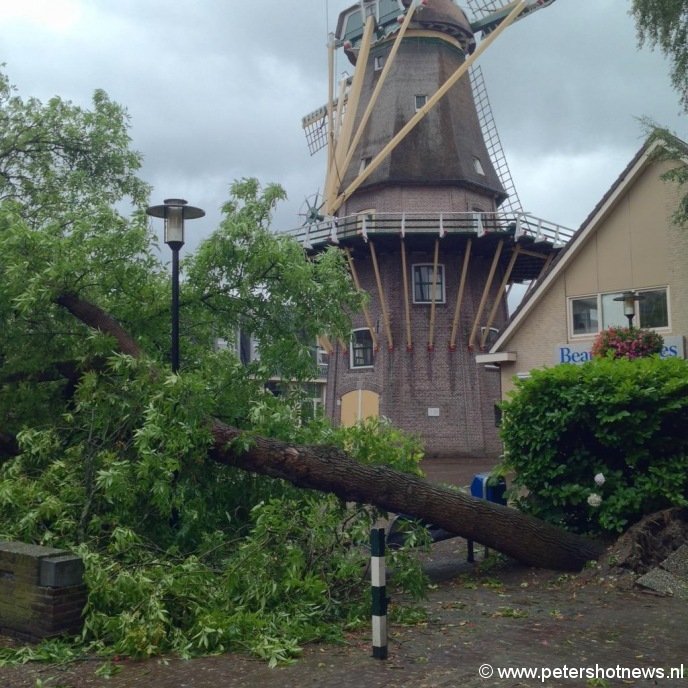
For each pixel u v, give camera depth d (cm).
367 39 3064
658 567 777
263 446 747
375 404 2966
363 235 2808
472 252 2945
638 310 1889
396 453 810
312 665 521
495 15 3312
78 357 822
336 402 3084
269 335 920
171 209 820
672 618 639
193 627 564
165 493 679
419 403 2917
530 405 940
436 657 534
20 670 521
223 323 941
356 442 805
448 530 809
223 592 610
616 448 906
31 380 868
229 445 736
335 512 729
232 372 866
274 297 898
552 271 2003
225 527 777
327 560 680
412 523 756
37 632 573
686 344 1802
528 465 938
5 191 1266
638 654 539
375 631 534
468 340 2952
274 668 514
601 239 1953
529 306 2036
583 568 828
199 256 875
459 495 809
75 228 828
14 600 592
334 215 3170
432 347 2936
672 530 831
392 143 2931
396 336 2950
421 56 3195
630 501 861
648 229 1881
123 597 572
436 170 3062
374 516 774
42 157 1307
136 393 740
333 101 3353
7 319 824
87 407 755
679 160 1700
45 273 774
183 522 718
